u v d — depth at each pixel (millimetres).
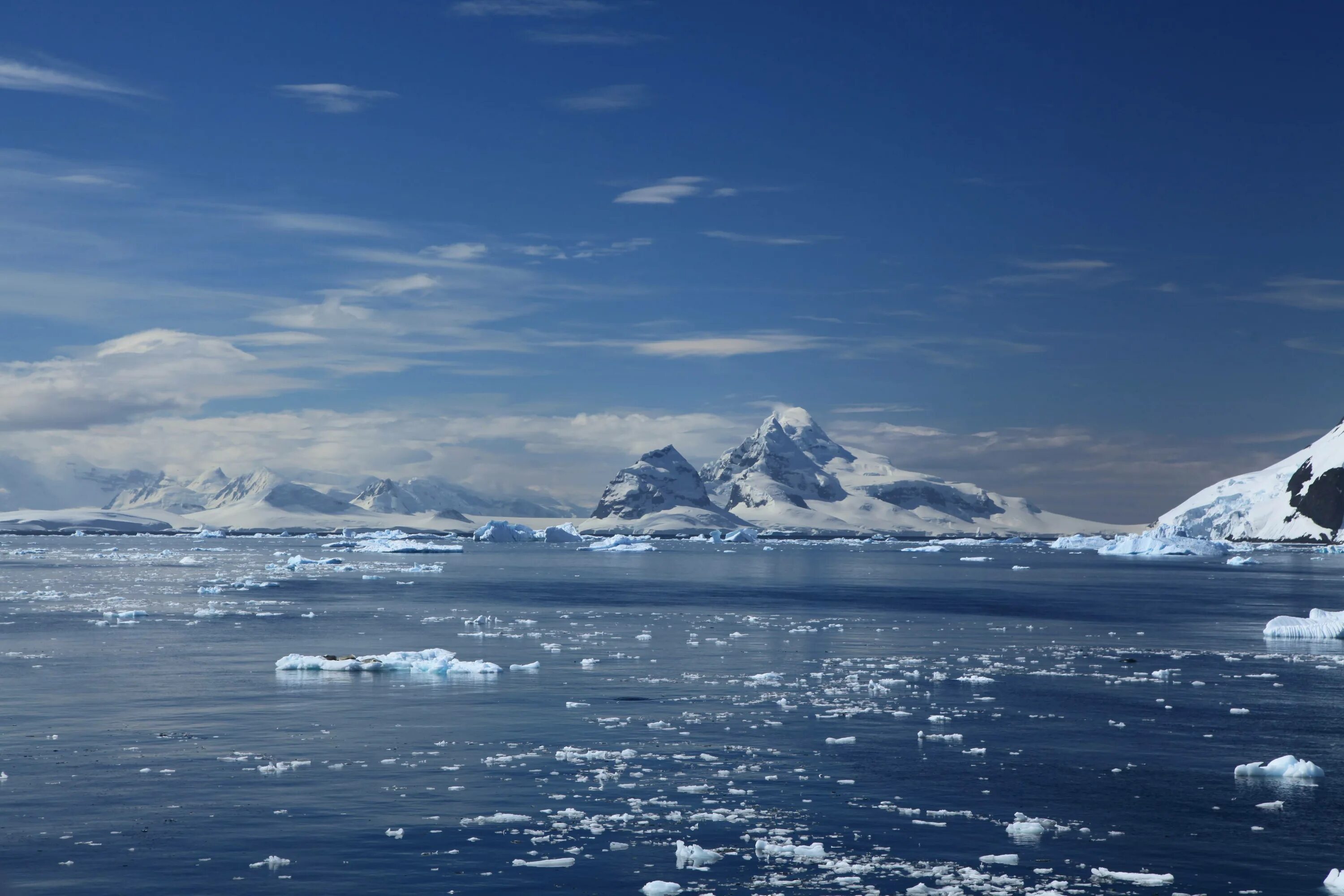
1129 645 62531
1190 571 174250
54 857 23516
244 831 25359
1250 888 22344
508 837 25047
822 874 22906
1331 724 38531
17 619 73125
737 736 35719
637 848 24406
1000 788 29531
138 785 29078
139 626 68938
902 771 31344
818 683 46906
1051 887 22250
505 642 61688
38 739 34625
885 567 185000
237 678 46938
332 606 87125
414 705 40750
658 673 49406
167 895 21391
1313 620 67438
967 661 54719
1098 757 33219
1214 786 29953
